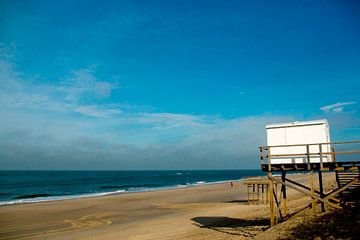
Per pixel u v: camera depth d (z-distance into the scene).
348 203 17.20
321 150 15.16
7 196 58.50
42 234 20.75
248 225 19.00
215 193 49.44
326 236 12.42
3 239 19.61
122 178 145.00
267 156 16.66
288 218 17.56
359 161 14.67
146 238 17.69
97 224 23.97
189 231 18.77
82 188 80.19
